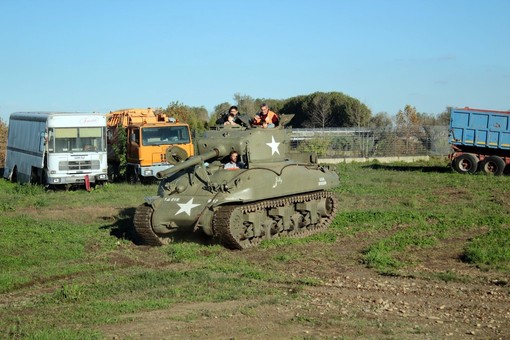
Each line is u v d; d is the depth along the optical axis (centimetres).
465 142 3559
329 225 1834
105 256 1453
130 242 1605
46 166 2856
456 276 1202
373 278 1205
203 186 1559
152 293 1098
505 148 3456
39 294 1147
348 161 4466
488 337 839
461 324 900
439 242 1540
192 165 1581
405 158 4612
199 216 1490
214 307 1003
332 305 1005
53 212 2148
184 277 1205
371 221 1855
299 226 1744
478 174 3447
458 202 2317
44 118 2862
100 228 1802
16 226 1831
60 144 2831
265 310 977
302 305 1004
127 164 3127
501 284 1147
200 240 1606
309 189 1736
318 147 4550
